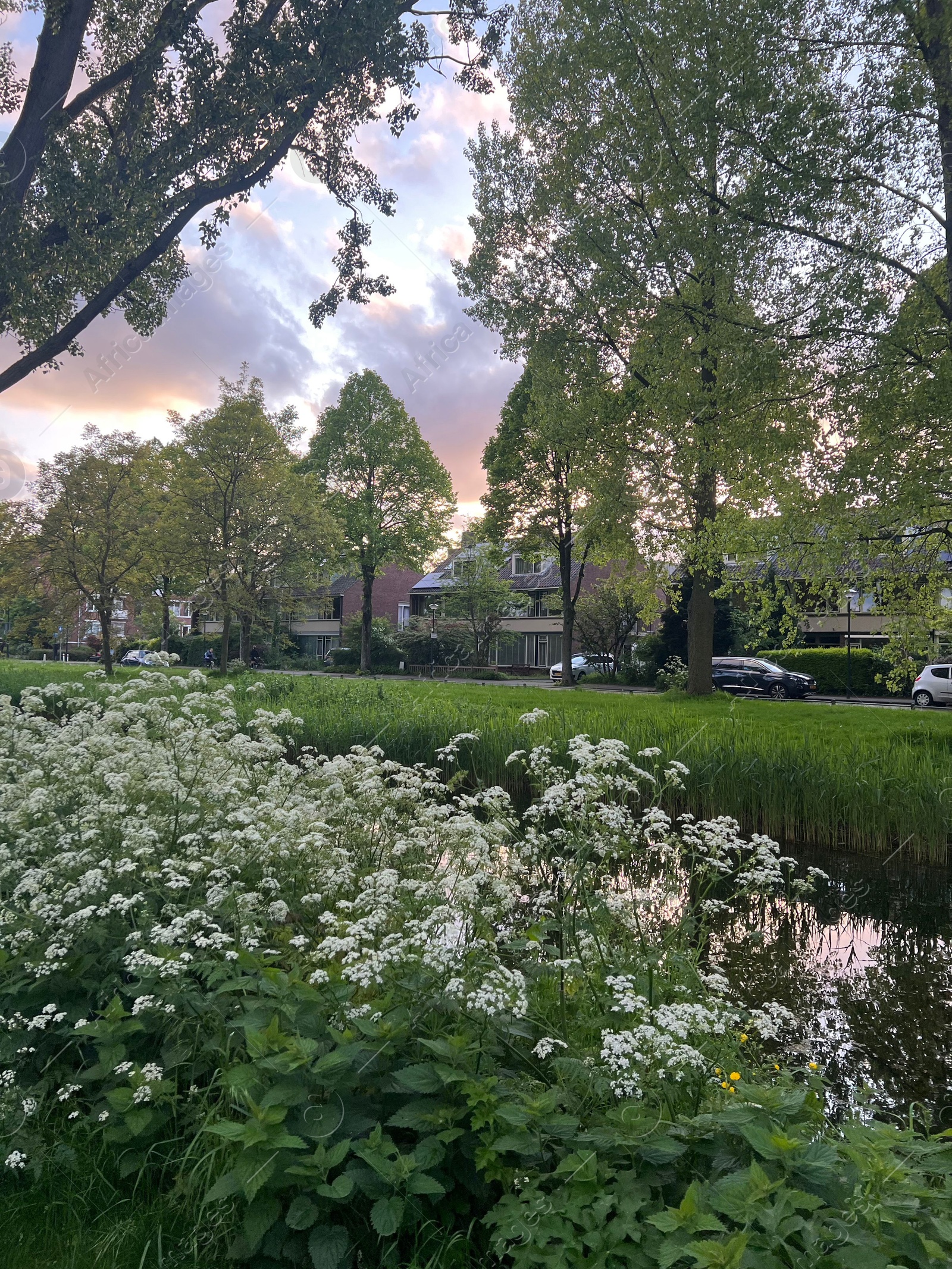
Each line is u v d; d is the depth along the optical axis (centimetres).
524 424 3116
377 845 470
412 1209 202
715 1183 190
